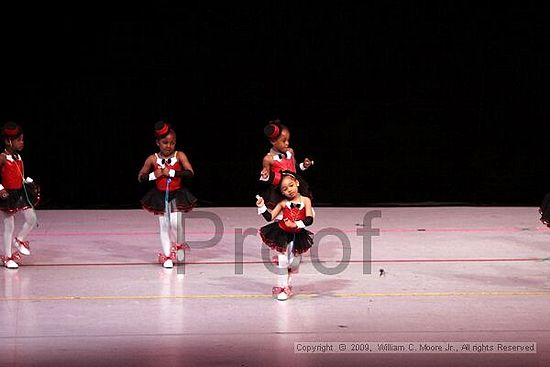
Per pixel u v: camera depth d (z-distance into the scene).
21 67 21.48
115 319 12.41
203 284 14.34
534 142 22.14
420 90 22.05
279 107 21.97
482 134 22.17
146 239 17.83
